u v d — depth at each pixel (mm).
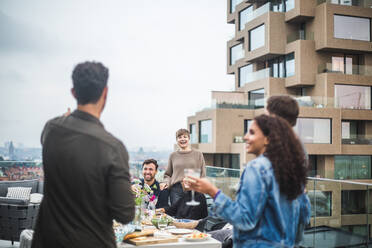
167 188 4891
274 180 1768
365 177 22391
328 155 21781
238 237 1858
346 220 5988
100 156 1702
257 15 24750
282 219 1770
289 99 2059
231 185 8961
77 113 1789
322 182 6246
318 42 22234
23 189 6883
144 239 2887
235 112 23797
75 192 1691
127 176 1777
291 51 22812
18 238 5176
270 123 1858
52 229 1706
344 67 22703
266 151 1845
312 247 6246
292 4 23219
